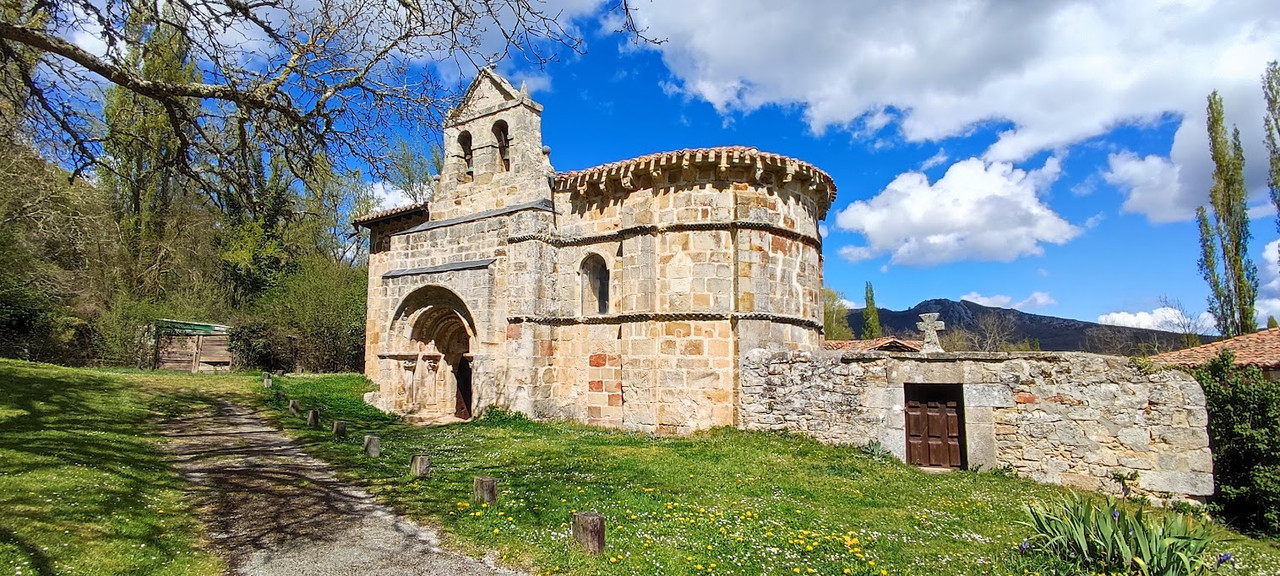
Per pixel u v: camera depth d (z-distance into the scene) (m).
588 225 19.09
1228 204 31.42
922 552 7.55
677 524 8.27
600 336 18.45
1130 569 6.66
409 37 9.66
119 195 29.91
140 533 7.34
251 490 9.68
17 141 18.20
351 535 7.98
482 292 19.06
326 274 33.12
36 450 9.82
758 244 16.95
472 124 21.86
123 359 26.70
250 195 11.15
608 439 15.27
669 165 17.09
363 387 23.31
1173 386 11.86
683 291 16.89
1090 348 55.66
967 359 13.43
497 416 18.12
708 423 16.30
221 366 29.31
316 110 9.79
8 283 22.81
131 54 10.41
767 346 16.70
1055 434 12.53
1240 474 11.66
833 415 14.70
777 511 9.11
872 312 47.25
